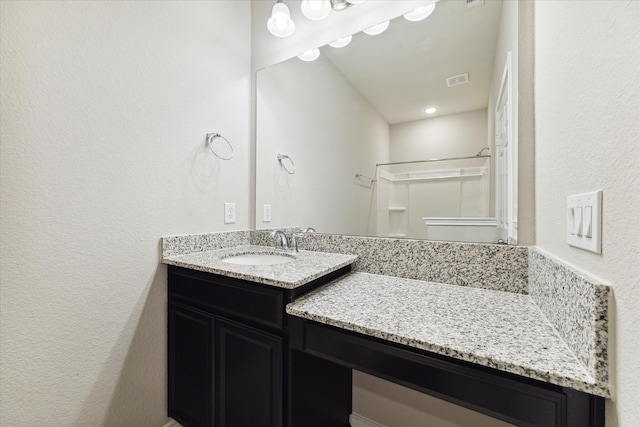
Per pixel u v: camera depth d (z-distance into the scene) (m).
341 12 1.47
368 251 1.37
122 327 1.21
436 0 1.23
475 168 1.16
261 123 1.76
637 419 0.43
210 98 1.55
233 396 1.11
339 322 0.81
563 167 0.72
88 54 1.09
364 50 1.41
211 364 1.18
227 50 1.64
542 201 0.90
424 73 1.28
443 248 1.18
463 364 0.68
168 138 1.36
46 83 0.99
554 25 0.78
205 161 1.53
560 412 0.58
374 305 0.93
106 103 1.14
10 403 0.93
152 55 1.30
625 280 0.46
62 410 1.04
